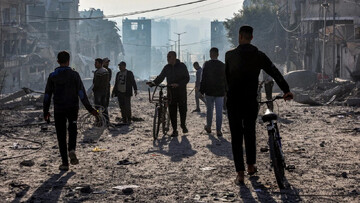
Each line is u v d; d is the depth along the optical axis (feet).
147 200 20.12
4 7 209.15
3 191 21.62
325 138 36.35
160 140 37.19
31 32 259.39
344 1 131.23
